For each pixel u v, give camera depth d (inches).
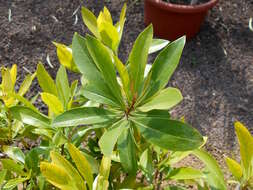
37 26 47.4
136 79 16.6
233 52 48.1
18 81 41.6
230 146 39.1
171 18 46.1
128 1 52.0
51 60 44.1
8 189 18.1
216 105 42.4
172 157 20.1
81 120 16.2
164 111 16.5
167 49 16.8
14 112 17.9
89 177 15.2
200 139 15.1
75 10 50.1
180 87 43.7
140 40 16.5
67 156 19.8
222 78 45.1
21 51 44.6
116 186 19.8
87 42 16.3
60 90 18.9
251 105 42.9
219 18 52.1
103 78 17.1
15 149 20.2
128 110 16.7
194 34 48.8
